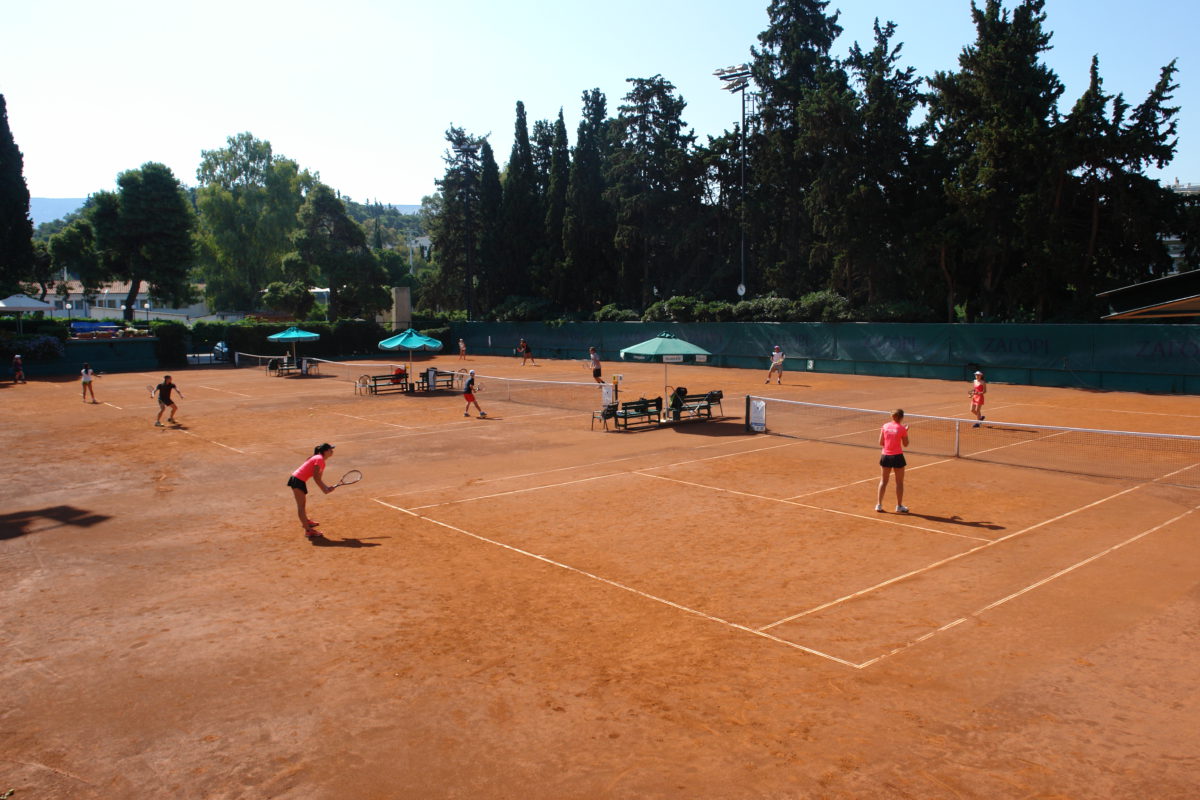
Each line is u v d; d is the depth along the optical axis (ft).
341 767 20.21
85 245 241.76
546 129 252.21
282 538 42.16
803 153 164.04
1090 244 130.11
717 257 216.95
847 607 31.30
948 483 53.83
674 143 210.59
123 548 40.73
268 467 62.69
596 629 29.37
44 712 23.34
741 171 193.16
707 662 26.40
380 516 46.50
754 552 38.81
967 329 125.08
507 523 44.60
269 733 21.99
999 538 40.65
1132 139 120.37
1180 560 36.60
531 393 116.47
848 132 150.41
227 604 32.32
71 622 30.50
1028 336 118.21
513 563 37.37
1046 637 28.09
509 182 235.40
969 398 102.58
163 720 22.79
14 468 63.16
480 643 28.17
